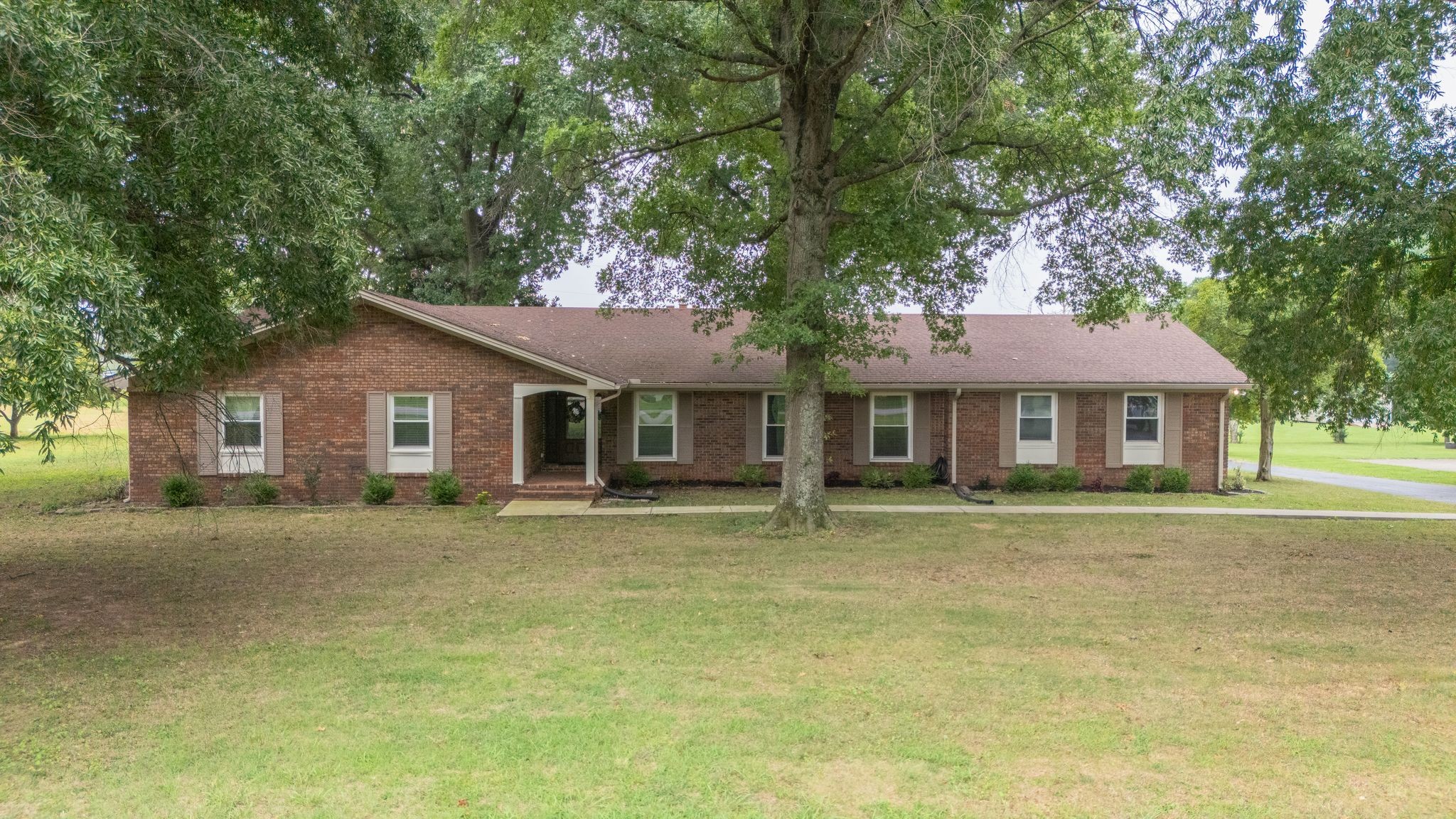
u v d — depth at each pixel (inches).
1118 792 201.5
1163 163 388.8
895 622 354.6
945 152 566.6
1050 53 570.9
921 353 908.0
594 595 405.1
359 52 438.0
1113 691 270.7
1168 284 615.8
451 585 427.5
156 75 327.0
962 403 870.4
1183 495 845.8
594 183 686.5
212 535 589.0
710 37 592.4
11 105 265.9
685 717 246.4
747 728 238.2
